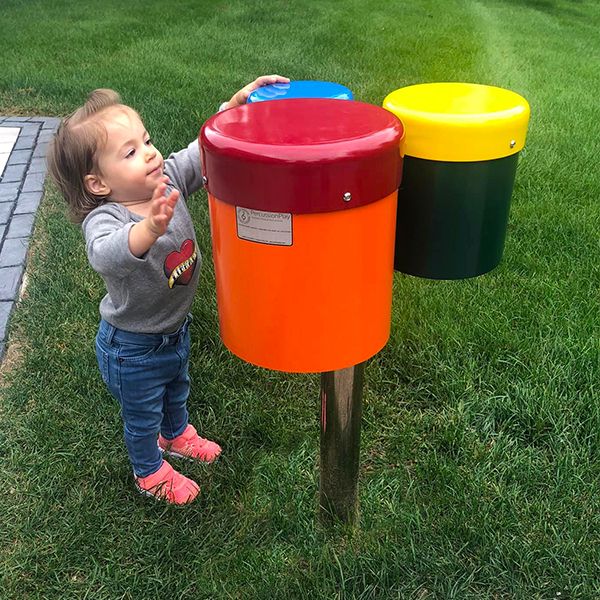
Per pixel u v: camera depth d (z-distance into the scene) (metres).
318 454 2.17
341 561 1.82
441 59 6.48
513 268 3.05
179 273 1.77
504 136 1.46
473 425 2.27
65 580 1.81
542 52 7.07
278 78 1.90
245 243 1.33
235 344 1.51
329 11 8.52
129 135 1.63
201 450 2.18
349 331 1.42
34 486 2.04
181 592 1.77
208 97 5.10
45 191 3.80
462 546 1.84
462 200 1.52
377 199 1.30
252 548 1.86
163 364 1.87
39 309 2.79
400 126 1.33
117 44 6.71
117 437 2.23
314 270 1.32
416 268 1.64
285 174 1.21
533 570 1.80
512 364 2.46
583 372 2.39
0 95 5.30
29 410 2.33
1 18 7.82
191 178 1.89
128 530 1.93
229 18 7.96
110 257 1.49
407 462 2.15
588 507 1.96
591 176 3.99
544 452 2.15
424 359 2.51
